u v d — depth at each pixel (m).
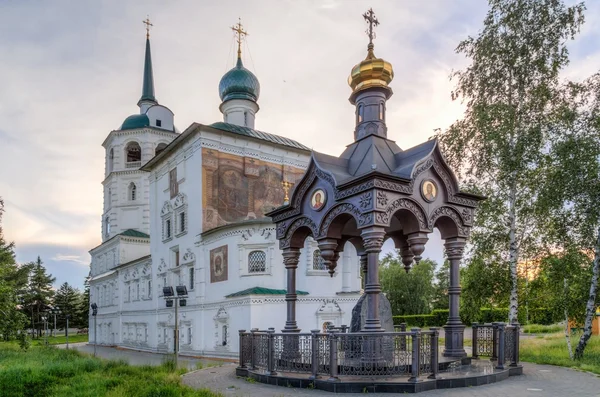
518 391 10.35
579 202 17.89
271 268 29.73
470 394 10.02
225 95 43.09
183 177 36.84
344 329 16.36
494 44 20.88
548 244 19.30
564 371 13.41
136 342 44.03
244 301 28.28
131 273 46.56
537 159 19.34
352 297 30.58
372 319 11.18
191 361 28.78
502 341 12.41
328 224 12.73
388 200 11.59
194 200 34.91
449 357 13.25
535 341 24.59
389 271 58.72
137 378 14.73
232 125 38.53
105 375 16.31
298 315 28.83
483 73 21.19
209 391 11.23
